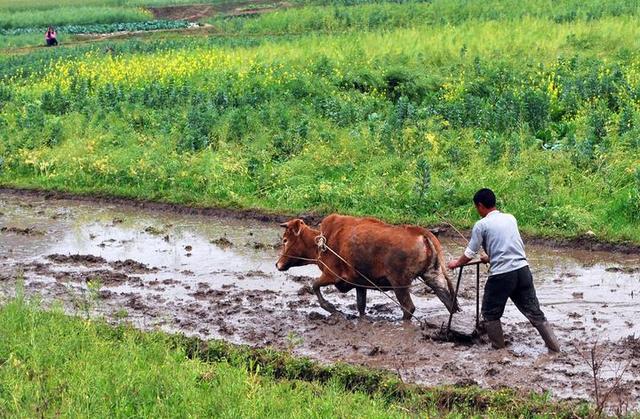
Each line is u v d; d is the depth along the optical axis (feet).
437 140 97.45
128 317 60.95
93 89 142.82
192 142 104.99
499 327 52.75
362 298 59.88
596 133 97.14
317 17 236.84
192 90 130.11
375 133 101.50
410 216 84.64
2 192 104.68
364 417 41.47
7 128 119.96
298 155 100.22
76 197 101.09
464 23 184.85
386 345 54.60
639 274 68.59
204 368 48.06
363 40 165.37
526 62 136.77
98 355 49.11
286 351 52.21
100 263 75.25
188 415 41.42
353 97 121.49
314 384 46.80
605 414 42.55
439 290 56.18
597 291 64.34
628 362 50.03
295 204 90.58
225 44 187.52
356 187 90.68
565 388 46.93
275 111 113.80
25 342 50.67
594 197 83.30
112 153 106.63
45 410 42.14
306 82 127.24
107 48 193.06
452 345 53.98
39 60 175.94
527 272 51.98
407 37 164.14
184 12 318.24
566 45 148.97
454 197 85.25
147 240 83.25
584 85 116.57
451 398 44.83
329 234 59.72
